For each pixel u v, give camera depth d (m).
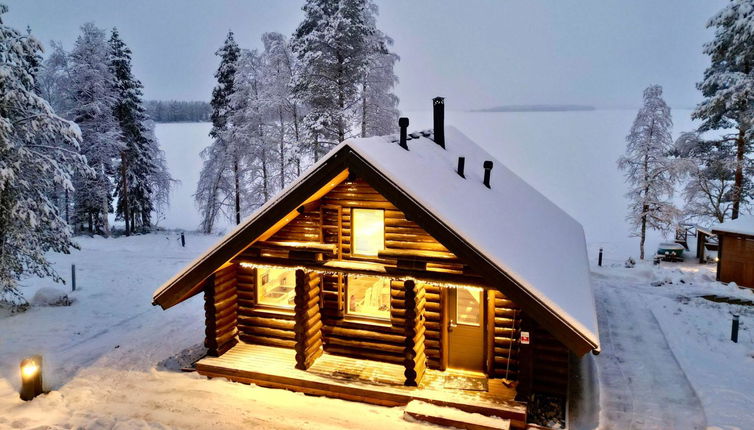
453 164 14.09
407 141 13.22
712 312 16.05
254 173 31.97
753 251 19.22
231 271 12.52
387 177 9.38
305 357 11.18
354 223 11.24
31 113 16.45
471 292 10.92
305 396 10.77
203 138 104.19
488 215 11.73
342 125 26.95
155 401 10.51
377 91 27.14
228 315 12.44
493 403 9.72
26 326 15.18
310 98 26.73
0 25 15.36
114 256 26.00
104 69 33.62
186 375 11.76
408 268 10.27
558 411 10.02
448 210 9.87
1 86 15.24
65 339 14.20
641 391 11.02
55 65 38.25
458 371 11.12
